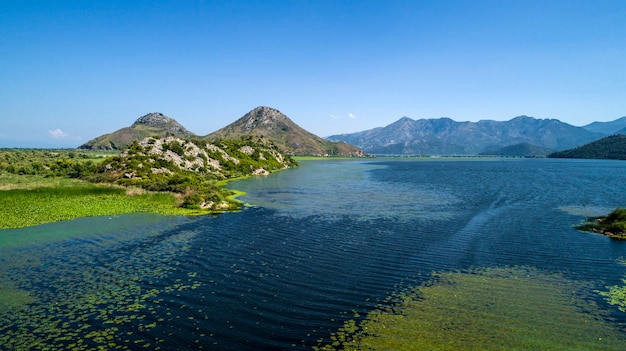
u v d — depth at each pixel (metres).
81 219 56.78
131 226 52.56
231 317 25.84
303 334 23.62
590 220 55.84
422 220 57.19
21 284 31.23
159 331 23.98
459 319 25.41
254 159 176.75
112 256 38.88
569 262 37.00
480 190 97.69
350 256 39.00
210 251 40.72
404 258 38.38
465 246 42.62
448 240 45.22
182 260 37.66
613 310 26.75
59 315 25.97
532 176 150.25
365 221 56.44
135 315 26.06
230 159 152.12
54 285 31.09
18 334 23.39
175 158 116.06
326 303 27.95
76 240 45.00
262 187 103.69
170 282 31.94
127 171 95.44
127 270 34.75
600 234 47.78
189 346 22.30
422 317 25.70
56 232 48.78
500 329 24.06
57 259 37.72
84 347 22.09
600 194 88.81
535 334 23.45
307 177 140.62
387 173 168.75
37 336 23.20
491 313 26.27
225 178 127.69
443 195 87.00
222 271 34.59
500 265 36.22
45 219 55.81
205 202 68.00
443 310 26.73
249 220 57.09
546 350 21.72
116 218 57.97
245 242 44.38
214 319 25.55
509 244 43.41
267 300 28.48
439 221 56.41
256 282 31.98
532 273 34.03
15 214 57.91
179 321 25.27
